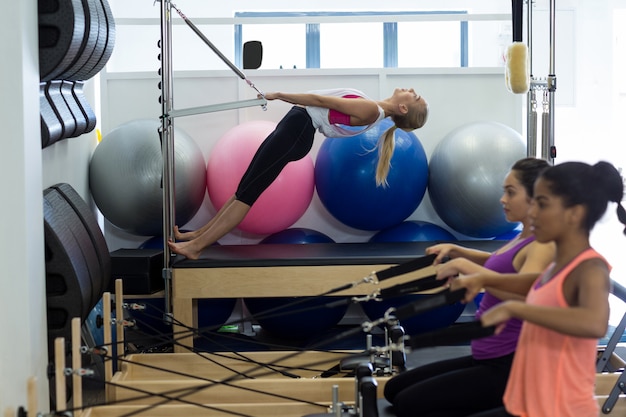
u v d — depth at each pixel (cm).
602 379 356
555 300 209
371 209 512
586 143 738
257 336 532
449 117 568
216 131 562
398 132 516
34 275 339
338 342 509
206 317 504
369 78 564
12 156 329
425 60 795
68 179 468
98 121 616
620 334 379
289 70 558
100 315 422
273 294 446
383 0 790
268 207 509
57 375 284
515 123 569
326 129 449
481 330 202
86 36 394
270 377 395
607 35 726
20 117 329
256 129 518
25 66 334
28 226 332
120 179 503
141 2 788
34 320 339
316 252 474
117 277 468
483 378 266
